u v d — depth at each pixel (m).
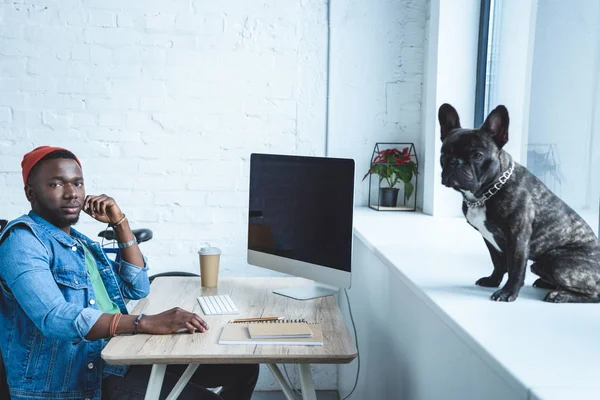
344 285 2.04
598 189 1.83
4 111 3.03
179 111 3.12
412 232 2.47
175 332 1.75
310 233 2.15
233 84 3.12
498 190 1.46
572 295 1.49
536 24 2.22
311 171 2.14
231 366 2.29
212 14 3.08
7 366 1.68
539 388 0.99
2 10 2.98
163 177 3.15
